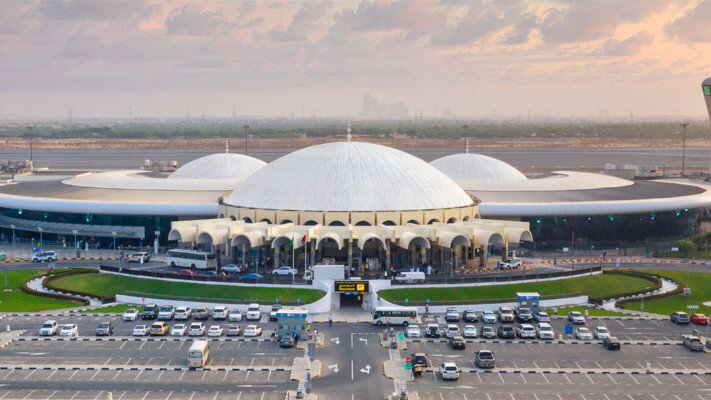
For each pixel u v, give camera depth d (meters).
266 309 175.50
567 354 146.50
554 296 185.88
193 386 126.69
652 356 145.88
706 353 148.12
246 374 132.88
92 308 178.50
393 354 145.25
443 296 181.62
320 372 134.12
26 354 143.12
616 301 187.38
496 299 181.50
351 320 170.62
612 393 125.50
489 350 146.00
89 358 141.12
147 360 140.25
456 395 123.38
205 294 183.25
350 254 199.38
